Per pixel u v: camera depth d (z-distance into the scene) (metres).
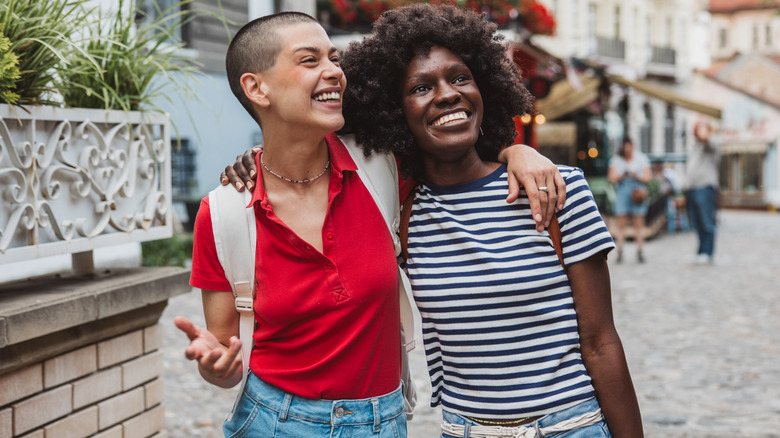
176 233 9.88
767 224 23.27
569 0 29.75
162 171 3.24
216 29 12.38
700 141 12.21
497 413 2.05
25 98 2.65
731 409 4.77
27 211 2.59
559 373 2.04
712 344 6.48
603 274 2.08
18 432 2.57
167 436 4.38
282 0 13.98
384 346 2.14
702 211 12.27
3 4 2.61
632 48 34.06
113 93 2.92
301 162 2.10
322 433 2.09
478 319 2.05
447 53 2.17
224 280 2.15
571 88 14.06
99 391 2.94
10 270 2.97
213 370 1.94
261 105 2.05
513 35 10.60
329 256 2.07
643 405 4.88
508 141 2.38
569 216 2.04
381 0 13.02
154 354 3.26
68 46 2.79
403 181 2.28
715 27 43.91
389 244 2.15
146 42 3.10
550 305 2.04
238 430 2.18
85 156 2.81
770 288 9.45
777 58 40.19
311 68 2.01
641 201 12.33
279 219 2.05
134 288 2.97
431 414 4.78
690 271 11.28
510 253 2.05
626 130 31.03
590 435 2.03
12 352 2.50
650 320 7.55
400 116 2.21
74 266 3.07
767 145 35.88
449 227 2.11
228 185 2.11
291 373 2.10
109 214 2.93
